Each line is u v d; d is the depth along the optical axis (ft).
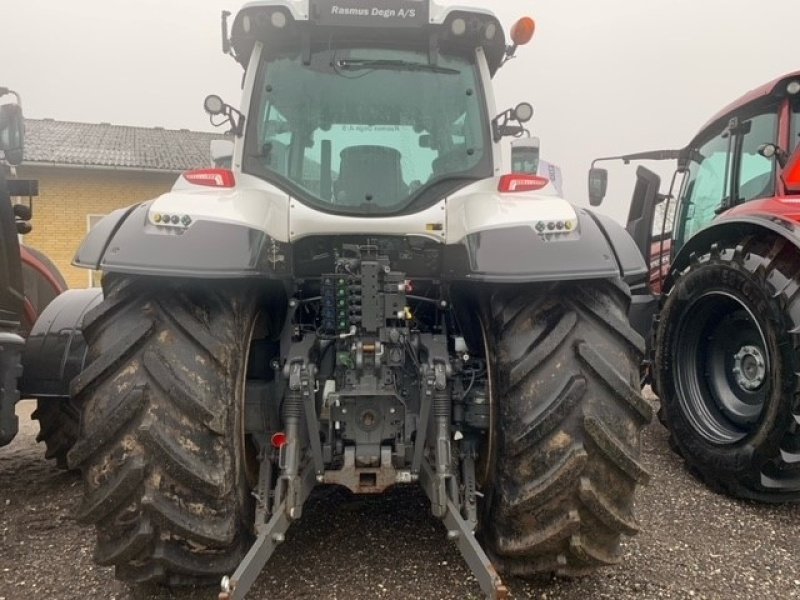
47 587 8.31
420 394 7.80
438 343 8.18
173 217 7.36
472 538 7.14
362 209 8.67
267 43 9.39
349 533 9.61
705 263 13.12
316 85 9.36
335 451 7.86
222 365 7.19
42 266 15.49
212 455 6.95
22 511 11.07
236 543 7.38
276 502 7.41
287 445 7.54
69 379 11.13
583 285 7.84
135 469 6.63
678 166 18.86
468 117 9.48
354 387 7.73
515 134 9.64
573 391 7.09
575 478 6.98
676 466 13.71
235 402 7.41
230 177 8.05
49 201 53.26
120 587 8.22
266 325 9.05
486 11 9.27
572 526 7.02
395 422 7.82
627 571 8.77
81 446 6.78
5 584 8.41
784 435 10.99
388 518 10.12
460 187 9.10
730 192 15.75
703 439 12.86
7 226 10.53
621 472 7.17
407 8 9.21
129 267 6.98
